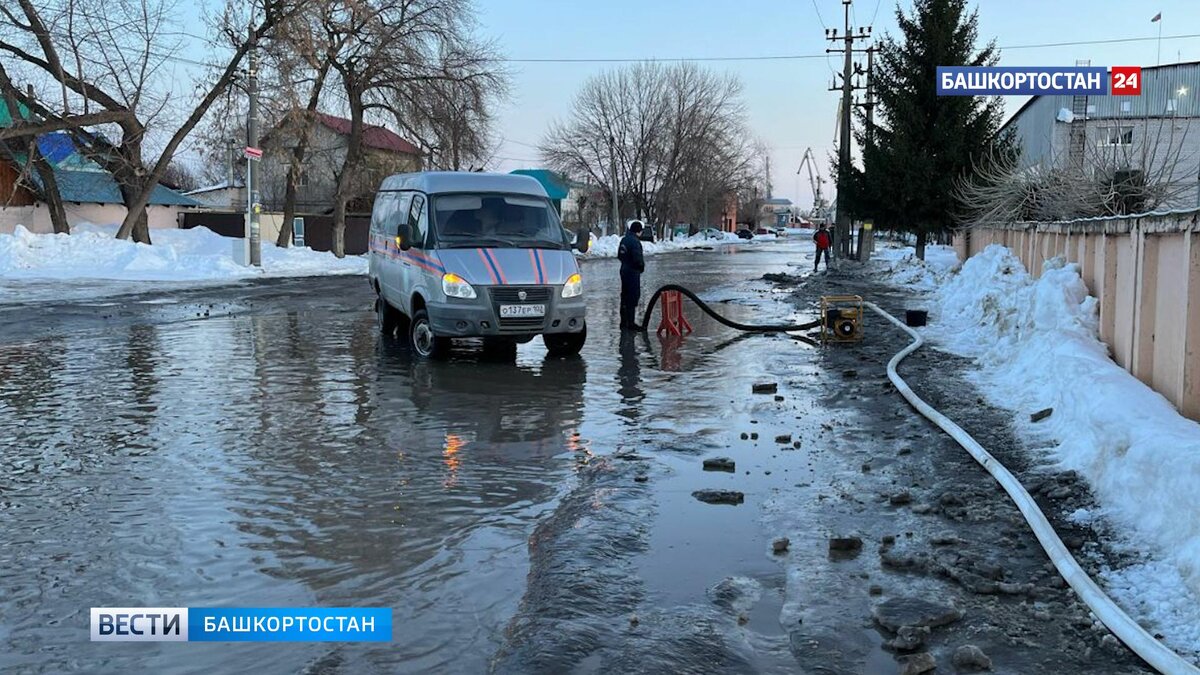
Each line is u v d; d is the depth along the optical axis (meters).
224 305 18.42
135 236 31.50
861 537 4.99
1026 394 8.50
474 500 5.63
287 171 36.88
